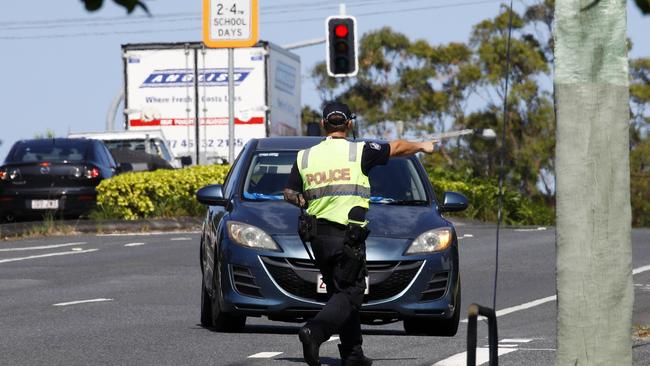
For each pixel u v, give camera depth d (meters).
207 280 31.00
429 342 28.41
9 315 33.56
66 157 69.25
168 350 26.64
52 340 28.30
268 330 30.72
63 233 64.81
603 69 13.26
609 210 13.36
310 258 28.09
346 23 63.41
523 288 42.91
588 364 13.56
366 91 159.12
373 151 22.55
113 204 68.94
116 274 45.31
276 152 31.95
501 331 31.08
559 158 13.41
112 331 30.02
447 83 156.00
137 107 85.56
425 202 30.83
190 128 85.50
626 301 13.51
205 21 67.81
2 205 66.75
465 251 57.28
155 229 68.06
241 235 28.77
